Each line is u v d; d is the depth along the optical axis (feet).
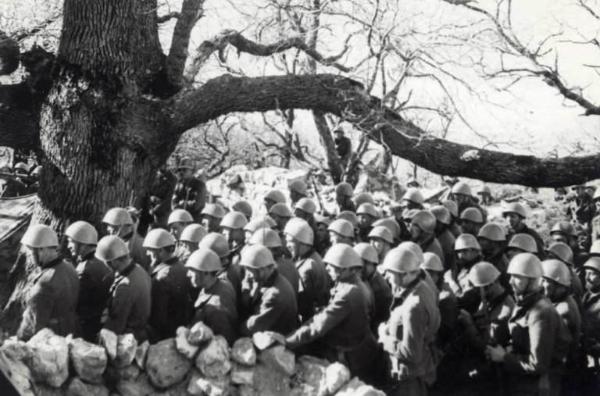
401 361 22.75
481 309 25.95
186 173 42.55
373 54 42.22
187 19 36.96
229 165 75.66
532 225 51.98
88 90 35.24
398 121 41.01
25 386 20.93
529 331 23.12
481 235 30.35
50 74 36.14
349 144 52.95
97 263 25.85
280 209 33.65
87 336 25.77
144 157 36.40
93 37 35.53
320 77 39.78
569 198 53.57
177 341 21.99
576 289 28.14
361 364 23.43
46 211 35.78
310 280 26.40
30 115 36.86
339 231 28.48
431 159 40.11
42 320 23.15
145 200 40.40
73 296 23.88
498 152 39.42
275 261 26.11
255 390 21.89
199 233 28.99
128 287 23.59
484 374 26.40
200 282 23.61
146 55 36.83
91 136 35.22
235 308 24.08
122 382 21.71
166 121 36.55
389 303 26.37
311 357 22.63
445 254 33.83
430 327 22.86
